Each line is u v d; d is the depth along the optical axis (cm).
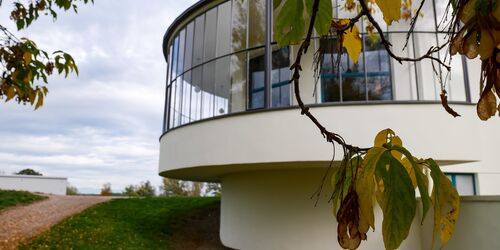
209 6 901
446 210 56
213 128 785
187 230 1175
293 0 88
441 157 657
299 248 800
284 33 92
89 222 1130
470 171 956
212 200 1557
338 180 67
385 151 54
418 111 668
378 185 53
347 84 753
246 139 733
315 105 689
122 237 1018
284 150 695
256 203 886
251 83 877
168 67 1095
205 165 784
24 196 1527
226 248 991
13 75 266
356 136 667
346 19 107
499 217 565
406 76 741
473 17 55
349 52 107
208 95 888
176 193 2834
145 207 1423
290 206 827
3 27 276
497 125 971
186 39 975
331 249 773
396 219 49
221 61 923
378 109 671
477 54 55
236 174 973
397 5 64
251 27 830
